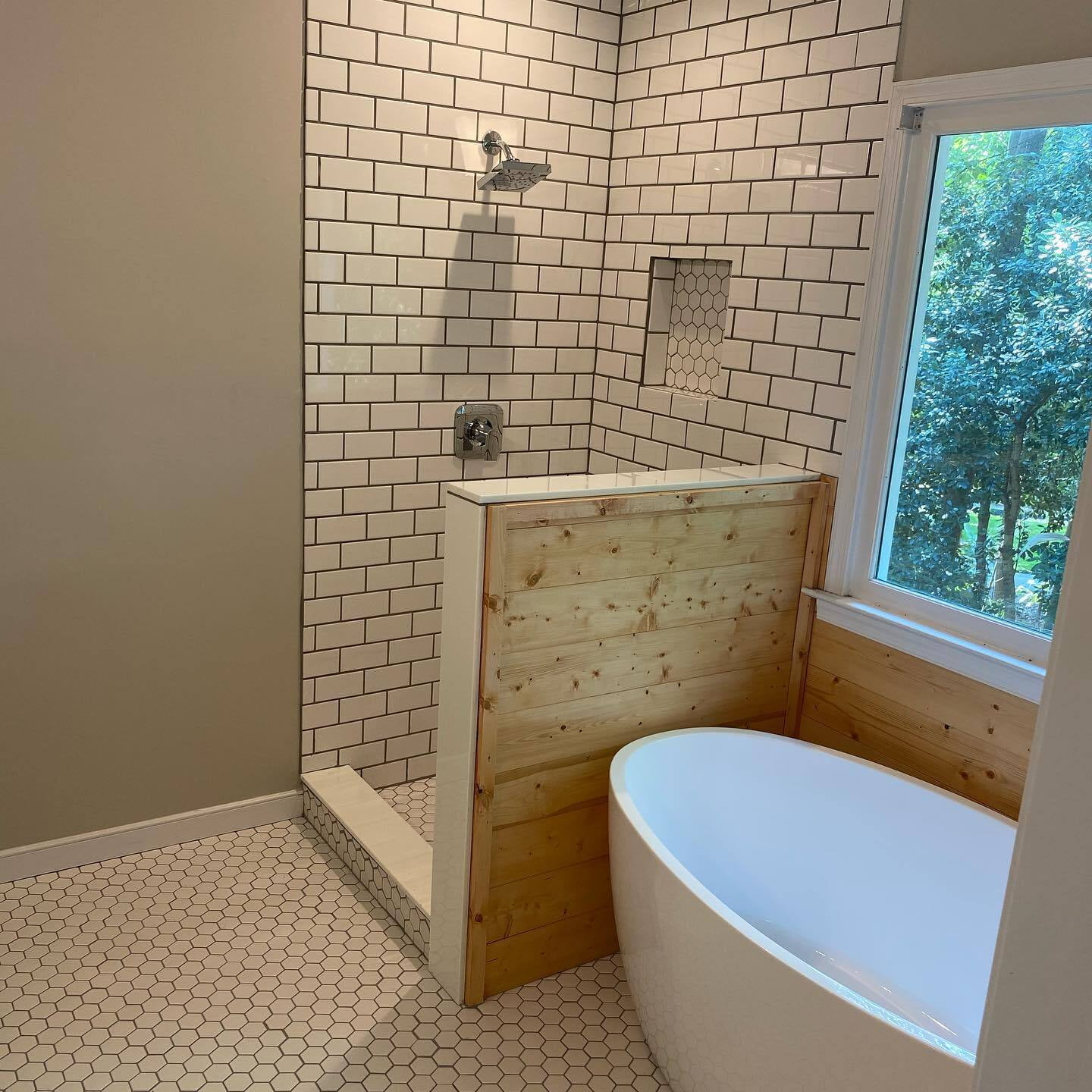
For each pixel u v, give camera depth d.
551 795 2.53
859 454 2.69
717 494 2.60
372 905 2.91
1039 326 2.31
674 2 3.17
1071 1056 0.51
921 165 2.49
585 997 2.59
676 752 2.58
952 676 2.51
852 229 2.64
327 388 3.09
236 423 2.96
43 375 2.66
